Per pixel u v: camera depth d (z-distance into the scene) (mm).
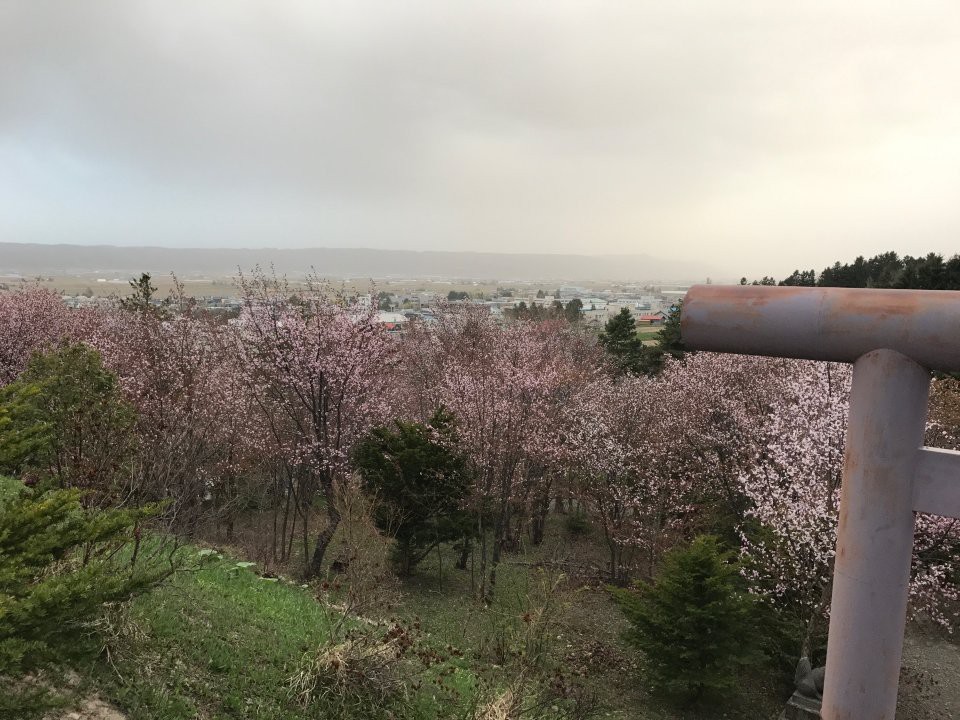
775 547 11102
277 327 14891
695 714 10047
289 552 16156
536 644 8555
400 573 15047
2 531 3314
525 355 18188
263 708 5430
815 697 9570
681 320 1976
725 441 16562
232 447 16297
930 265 20359
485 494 15539
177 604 6520
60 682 3807
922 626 13117
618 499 16328
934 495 1622
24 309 20641
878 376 1654
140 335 16594
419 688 6672
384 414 18156
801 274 32125
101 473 7230
